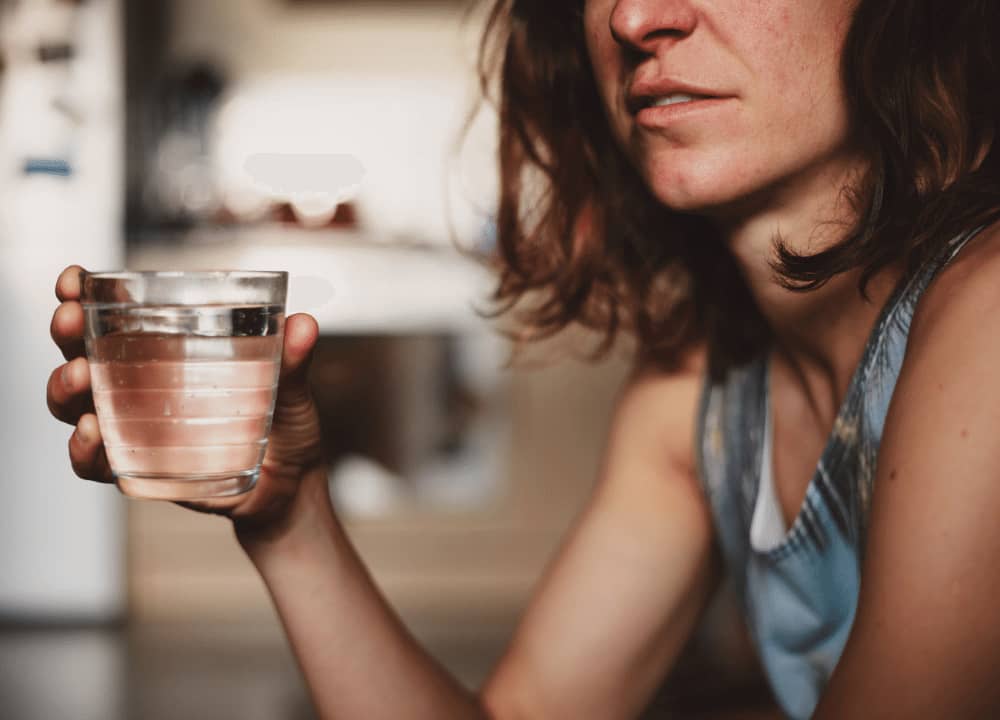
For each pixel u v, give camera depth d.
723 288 0.95
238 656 2.62
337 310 2.94
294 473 0.80
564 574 1.00
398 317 2.95
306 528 0.82
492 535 3.02
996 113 0.79
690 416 0.99
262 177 3.41
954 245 0.75
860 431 0.80
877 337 0.79
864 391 0.80
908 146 0.78
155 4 3.38
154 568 2.96
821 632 0.88
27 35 2.84
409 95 3.47
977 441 0.65
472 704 0.89
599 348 1.07
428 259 2.95
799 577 0.87
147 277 0.66
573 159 1.04
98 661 2.58
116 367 0.67
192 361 0.66
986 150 0.79
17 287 2.86
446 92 3.49
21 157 2.85
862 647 0.66
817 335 0.86
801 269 0.80
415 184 3.45
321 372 3.00
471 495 3.04
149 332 0.66
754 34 0.77
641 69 0.80
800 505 0.90
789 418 0.91
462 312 2.95
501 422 3.03
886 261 0.79
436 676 0.86
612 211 1.03
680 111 0.78
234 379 0.67
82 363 0.71
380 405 3.03
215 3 3.42
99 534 2.89
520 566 3.03
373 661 0.84
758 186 0.79
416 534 3.02
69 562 2.89
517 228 1.06
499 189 1.07
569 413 3.02
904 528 0.66
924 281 0.76
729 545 0.97
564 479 3.03
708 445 0.96
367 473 3.03
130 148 3.03
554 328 1.07
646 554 0.99
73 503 2.89
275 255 2.93
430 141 3.45
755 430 0.93
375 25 3.46
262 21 3.44
